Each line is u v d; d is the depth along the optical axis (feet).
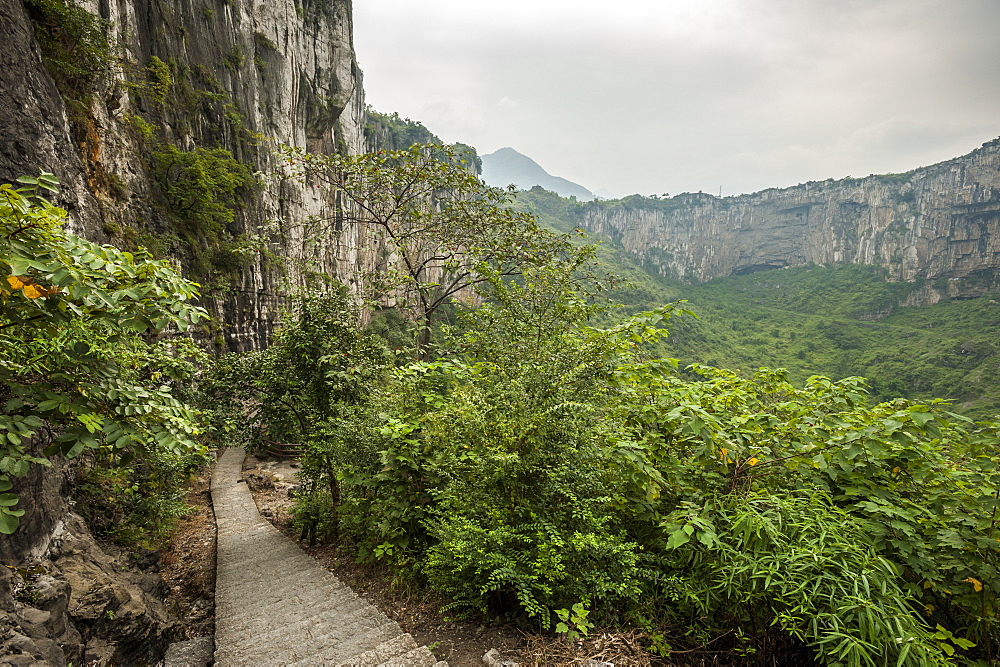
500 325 21.94
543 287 23.99
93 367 8.62
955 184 440.04
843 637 7.28
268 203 93.40
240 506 34.96
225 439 23.67
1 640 8.09
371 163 36.58
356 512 18.69
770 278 567.18
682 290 545.44
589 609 10.78
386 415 17.76
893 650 7.28
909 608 8.07
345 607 13.78
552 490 11.91
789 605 8.65
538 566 10.70
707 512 10.34
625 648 9.50
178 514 26.45
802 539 8.71
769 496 10.23
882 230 488.85
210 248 73.41
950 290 424.87
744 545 9.45
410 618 12.62
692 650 9.48
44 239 7.30
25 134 24.59
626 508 13.19
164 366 13.58
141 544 21.86
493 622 11.52
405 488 15.57
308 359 21.93
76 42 42.96
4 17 24.88
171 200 66.64
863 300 449.06
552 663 9.41
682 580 10.46
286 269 93.20
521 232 36.52
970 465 9.72
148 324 8.06
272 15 105.19
